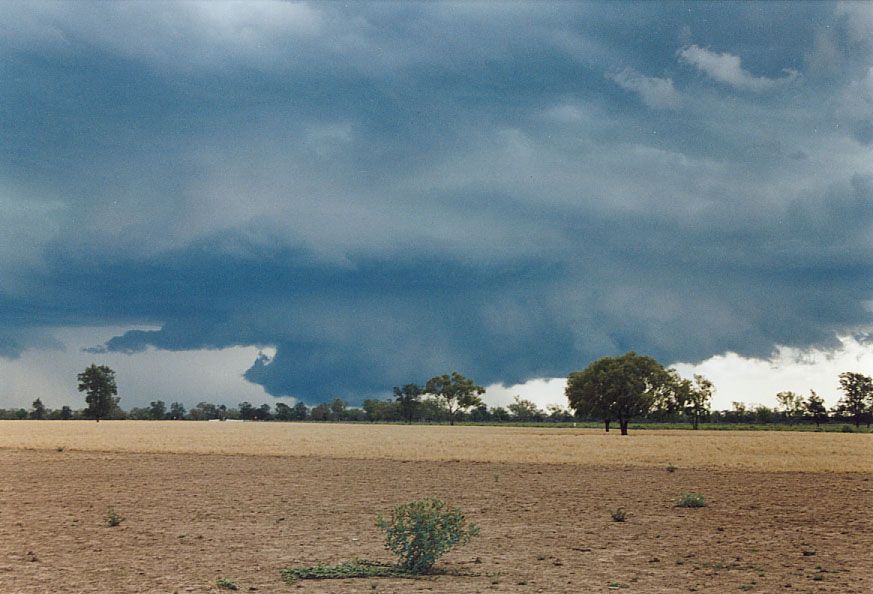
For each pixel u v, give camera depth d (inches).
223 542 814.5
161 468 1936.5
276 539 835.4
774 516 1064.8
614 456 2423.7
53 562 695.7
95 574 638.5
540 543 822.5
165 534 871.7
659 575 644.1
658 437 4288.9
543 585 598.2
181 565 681.0
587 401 5019.7
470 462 2178.9
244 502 1204.5
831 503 1230.3
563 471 1884.8
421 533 660.1
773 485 1547.7
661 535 885.2
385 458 2315.5
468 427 6899.6
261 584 598.2
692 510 1131.9
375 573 640.4
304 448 2790.4
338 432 4862.2
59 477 1679.4
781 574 652.7
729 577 637.3
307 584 598.5
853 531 922.7
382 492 1368.1
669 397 5027.1
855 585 608.4
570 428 6771.7
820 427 7032.5
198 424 7391.7
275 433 4527.6
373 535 863.1
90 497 1279.5
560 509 1137.4
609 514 1082.1
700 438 4146.2
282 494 1330.0
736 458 2357.3
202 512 1076.5
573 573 650.8
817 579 629.6
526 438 3966.5
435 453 2527.1
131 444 3019.2
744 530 928.3
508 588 585.9
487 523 987.3
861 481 1653.5
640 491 1417.3
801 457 2418.8
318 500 1234.0
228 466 2006.6
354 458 2320.4
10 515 1047.6
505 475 1759.4
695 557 737.0
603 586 596.4
